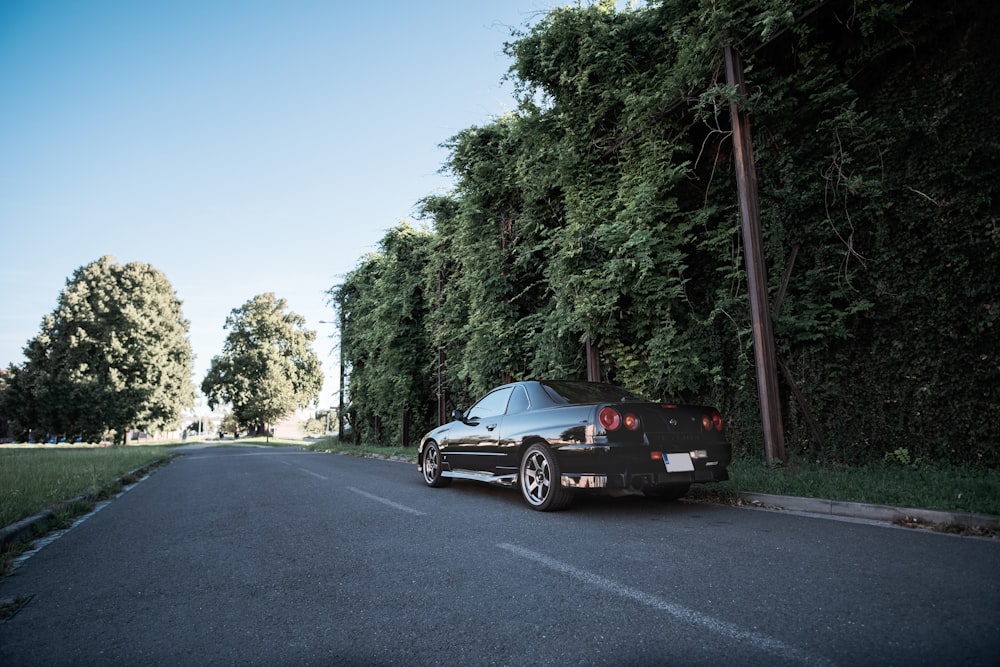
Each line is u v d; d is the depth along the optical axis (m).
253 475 11.42
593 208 10.12
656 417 5.48
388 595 3.21
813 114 7.91
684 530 4.66
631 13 10.10
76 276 48.28
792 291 8.05
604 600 2.98
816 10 7.03
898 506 4.73
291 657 2.42
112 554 4.56
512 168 13.11
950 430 6.30
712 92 7.71
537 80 10.92
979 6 6.36
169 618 2.97
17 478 8.73
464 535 4.73
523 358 12.80
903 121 6.93
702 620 2.64
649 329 9.40
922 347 6.62
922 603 2.75
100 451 22.36
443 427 8.19
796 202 7.98
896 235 6.94
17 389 43.53
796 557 3.68
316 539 4.79
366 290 25.22
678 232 9.12
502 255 13.16
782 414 8.03
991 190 6.09
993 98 6.19
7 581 3.81
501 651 2.39
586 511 5.77
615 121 10.23
